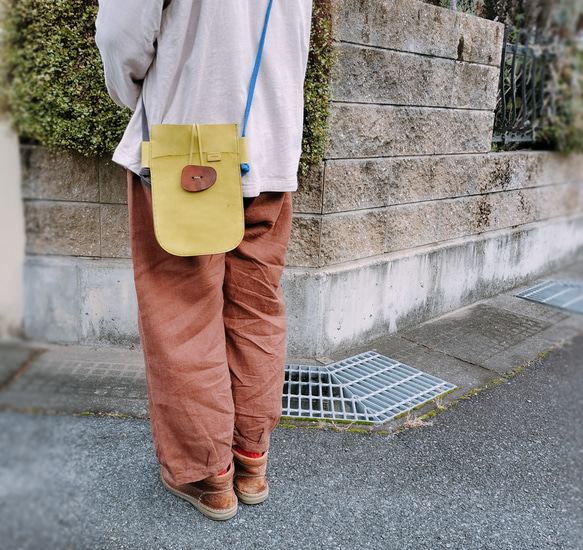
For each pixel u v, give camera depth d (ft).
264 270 6.15
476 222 13.78
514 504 6.88
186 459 5.98
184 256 5.47
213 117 5.34
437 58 11.60
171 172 5.14
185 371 5.64
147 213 5.55
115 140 9.51
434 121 11.96
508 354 11.30
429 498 6.94
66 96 9.12
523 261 15.16
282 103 5.70
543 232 14.08
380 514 6.61
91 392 9.01
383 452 7.88
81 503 5.42
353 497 6.89
